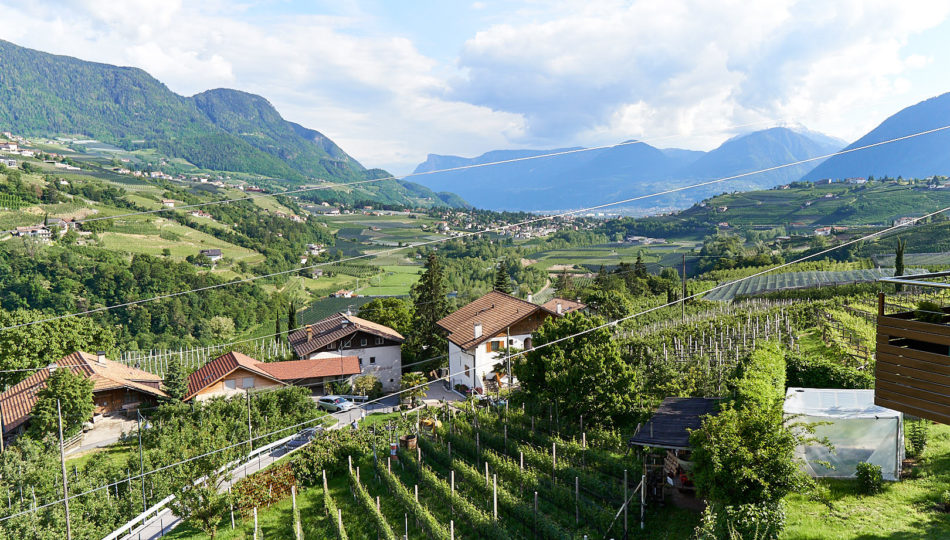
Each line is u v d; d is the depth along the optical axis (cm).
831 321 4772
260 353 7869
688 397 3042
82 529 2750
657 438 2317
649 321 6412
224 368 5478
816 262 11506
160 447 3794
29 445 3681
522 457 2833
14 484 3088
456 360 5700
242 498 3092
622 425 3209
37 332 5941
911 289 6412
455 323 6122
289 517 3042
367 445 3647
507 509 2455
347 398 5497
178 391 5025
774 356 3066
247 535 2862
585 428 3175
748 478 1817
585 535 2084
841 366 3112
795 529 1870
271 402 4400
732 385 2708
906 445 2288
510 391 4359
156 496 3241
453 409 4303
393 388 6238
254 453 3806
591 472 2595
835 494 2070
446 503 2716
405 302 8131
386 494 3067
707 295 9094
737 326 4809
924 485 2048
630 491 2303
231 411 4250
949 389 1584
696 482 1939
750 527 1747
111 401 5169
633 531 2116
